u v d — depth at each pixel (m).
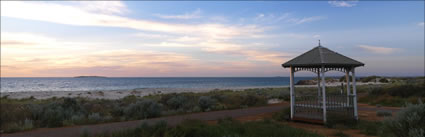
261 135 8.19
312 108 12.52
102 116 16.23
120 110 17.64
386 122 7.69
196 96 28.62
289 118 13.30
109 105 22.91
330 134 9.57
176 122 12.80
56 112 14.37
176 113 17.75
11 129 11.05
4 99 31.70
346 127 10.83
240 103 22.91
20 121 12.47
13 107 14.94
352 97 12.27
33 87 93.25
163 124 9.14
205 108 20.36
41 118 13.48
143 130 8.56
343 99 12.46
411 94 22.05
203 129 8.24
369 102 23.09
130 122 13.50
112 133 8.93
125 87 93.69
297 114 12.80
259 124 10.07
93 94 46.47
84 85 113.81
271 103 25.14
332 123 11.33
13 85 109.88
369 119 13.16
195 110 18.92
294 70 13.21
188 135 7.98
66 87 93.94
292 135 8.27
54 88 85.88
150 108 16.52
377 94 24.73
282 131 8.55
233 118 14.05
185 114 17.02
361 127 10.63
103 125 12.38
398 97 22.27
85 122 13.64
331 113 11.63
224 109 20.08
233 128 8.89
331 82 74.62
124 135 8.46
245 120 13.59
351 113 12.05
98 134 9.06
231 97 25.41
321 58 11.71
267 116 15.30
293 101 13.12
